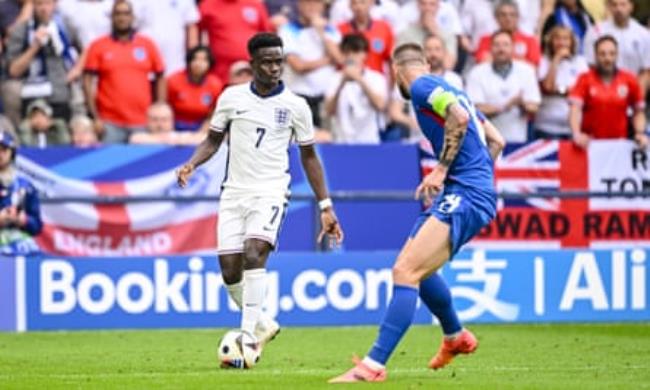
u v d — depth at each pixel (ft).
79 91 189.98
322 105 193.26
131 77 188.24
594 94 193.26
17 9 189.16
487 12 201.87
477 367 116.88
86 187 174.29
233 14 194.49
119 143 188.14
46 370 116.47
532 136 198.49
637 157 187.01
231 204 114.62
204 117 190.19
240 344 114.01
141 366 119.65
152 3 194.18
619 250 170.19
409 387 95.40
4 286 158.71
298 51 193.36
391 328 97.86
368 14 194.49
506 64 193.47
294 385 97.96
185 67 191.21
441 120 98.43
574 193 174.81
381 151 179.73
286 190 114.83
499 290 167.73
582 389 96.84
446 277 166.50
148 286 160.86
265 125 113.29
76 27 192.54
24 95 187.32
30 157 173.58
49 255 168.96
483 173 98.99
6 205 161.58
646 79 207.41
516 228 181.68
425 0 195.00
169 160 176.45
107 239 173.27
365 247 176.24
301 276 162.71
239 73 183.73
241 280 116.26
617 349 136.77
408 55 101.40
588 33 205.36
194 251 174.91
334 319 163.43
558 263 168.96
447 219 97.35
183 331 158.61
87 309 159.94
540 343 143.23
